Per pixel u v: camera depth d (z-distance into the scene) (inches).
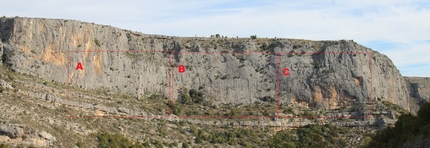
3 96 5585.6
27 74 6279.5
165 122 6889.8
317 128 7293.3
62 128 5531.5
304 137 7111.2
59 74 6540.4
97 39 7126.0
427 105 5319.9
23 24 6486.2
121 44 7475.4
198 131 6879.9
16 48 6348.4
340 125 7391.7
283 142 6948.8
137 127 6481.3
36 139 5032.0
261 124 7268.7
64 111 6003.9
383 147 5629.9
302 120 7416.3
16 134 4945.9
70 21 6855.3
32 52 6427.2
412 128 5285.4
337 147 6988.2
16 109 5383.9
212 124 7165.4
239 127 7199.8
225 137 6875.0
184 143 6501.0
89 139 5644.7
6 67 6225.4
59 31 6707.7
